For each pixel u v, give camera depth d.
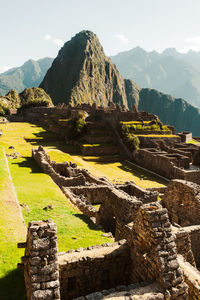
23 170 28.41
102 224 20.33
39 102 178.38
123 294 8.78
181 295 9.09
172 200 21.77
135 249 10.94
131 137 74.50
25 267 9.12
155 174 59.50
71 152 76.31
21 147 55.94
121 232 16.09
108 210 19.44
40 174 27.28
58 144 80.31
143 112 103.19
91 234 15.91
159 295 8.75
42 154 31.34
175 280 9.12
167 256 9.41
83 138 83.38
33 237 8.27
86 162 66.44
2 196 17.64
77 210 20.28
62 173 33.47
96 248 11.54
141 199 20.72
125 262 11.41
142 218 10.45
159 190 38.22
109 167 64.25
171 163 55.22
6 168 26.16
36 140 80.69
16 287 9.88
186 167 60.06
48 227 8.48
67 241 14.43
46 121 118.62
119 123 82.56
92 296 8.71
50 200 20.94
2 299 9.29
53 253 8.34
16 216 15.91
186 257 13.06
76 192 25.88
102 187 26.67
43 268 8.12
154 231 9.61
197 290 10.45
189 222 19.69
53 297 7.91
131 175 57.38
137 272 10.76
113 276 11.17
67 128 87.75
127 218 16.23
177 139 82.38
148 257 9.95
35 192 21.98
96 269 10.77
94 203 26.61
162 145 78.94
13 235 13.32
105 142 81.44
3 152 34.22
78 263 10.38
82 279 10.56
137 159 70.38
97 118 98.19
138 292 8.88
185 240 12.99
